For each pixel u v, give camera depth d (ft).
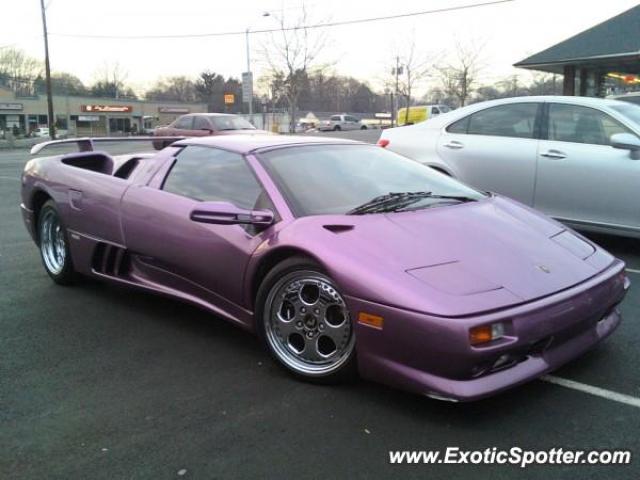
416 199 11.92
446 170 21.54
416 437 8.78
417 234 10.23
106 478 8.01
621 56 50.08
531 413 9.36
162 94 344.28
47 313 14.42
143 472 8.11
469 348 8.42
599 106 18.95
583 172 18.67
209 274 12.02
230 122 62.39
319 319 10.19
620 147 17.69
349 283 9.45
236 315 11.79
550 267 9.91
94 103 246.68
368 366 9.43
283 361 10.73
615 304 10.66
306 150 13.07
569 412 9.37
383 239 10.02
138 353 12.00
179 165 13.71
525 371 9.01
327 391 10.17
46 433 9.10
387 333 9.05
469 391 8.61
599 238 21.39
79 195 15.19
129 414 9.59
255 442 8.73
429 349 8.66
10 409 9.84
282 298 10.75
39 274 17.97
